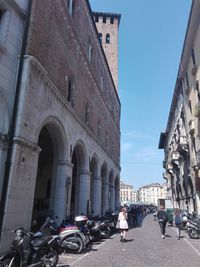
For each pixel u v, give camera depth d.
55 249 7.70
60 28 15.18
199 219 17.83
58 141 14.93
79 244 10.08
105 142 29.38
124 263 8.39
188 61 23.83
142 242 13.46
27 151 10.20
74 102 17.56
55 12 14.38
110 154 32.28
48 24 13.12
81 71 19.89
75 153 19.78
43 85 12.03
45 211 19.92
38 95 11.44
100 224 13.94
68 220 12.20
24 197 9.83
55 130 14.34
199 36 19.58
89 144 21.30
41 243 7.28
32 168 10.55
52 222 10.37
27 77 10.38
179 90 30.06
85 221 12.07
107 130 30.98
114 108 37.75
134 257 9.41
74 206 21.31
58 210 14.11
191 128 22.88
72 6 19.12
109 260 8.82
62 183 14.57
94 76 24.34
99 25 50.06
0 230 8.53
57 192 14.45
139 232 18.77
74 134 17.00
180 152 28.33
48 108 12.61
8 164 9.20
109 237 15.52
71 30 17.45
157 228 22.64
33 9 11.50
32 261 7.12
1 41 9.95
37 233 7.59
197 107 19.02
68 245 9.92
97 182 24.09
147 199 135.75
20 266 6.39
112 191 33.72
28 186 10.16
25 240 7.49
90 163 22.58
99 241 13.66
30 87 10.63
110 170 31.97
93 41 24.75
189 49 22.66
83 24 21.23
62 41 15.48
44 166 21.33
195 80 21.19
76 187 19.64
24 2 11.34
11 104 9.88
